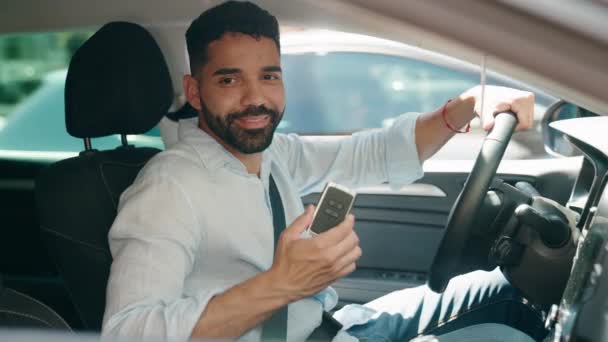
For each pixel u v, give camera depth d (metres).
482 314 1.79
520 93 1.64
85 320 1.81
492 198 1.60
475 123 2.66
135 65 1.83
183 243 1.46
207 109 1.55
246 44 1.52
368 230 2.56
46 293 2.58
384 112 2.96
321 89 3.00
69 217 1.76
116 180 1.82
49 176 1.77
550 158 2.40
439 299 1.81
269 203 1.62
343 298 2.53
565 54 0.93
